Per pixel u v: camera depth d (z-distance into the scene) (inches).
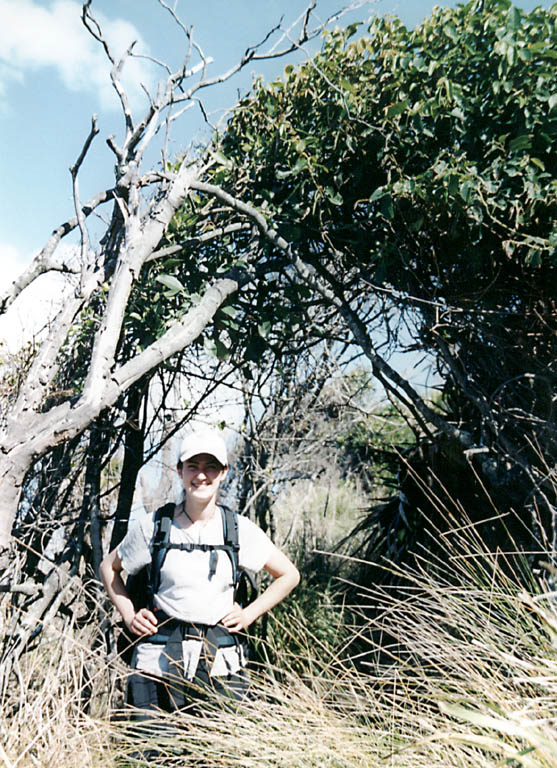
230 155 181.2
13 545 137.0
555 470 155.9
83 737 94.0
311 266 176.9
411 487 196.7
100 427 168.4
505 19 154.8
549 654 98.7
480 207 152.2
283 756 88.4
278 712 100.5
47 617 146.6
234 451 246.5
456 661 104.6
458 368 175.8
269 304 183.6
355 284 186.7
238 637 120.5
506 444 156.8
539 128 156.7
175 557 117.4
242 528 123.3
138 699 112.8
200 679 112.0
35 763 87.5
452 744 81.0
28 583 150.6
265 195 174.1
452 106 159.9
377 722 98.5
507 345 166.7
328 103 167.6
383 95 166.2
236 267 169.3
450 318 170.7
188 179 153.5
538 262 149.9
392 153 165.8
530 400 167.9
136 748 96.6
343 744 89.2
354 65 169.5
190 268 176.1
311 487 271.9
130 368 137.3
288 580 124.4
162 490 216.7
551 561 136.3
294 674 114.8
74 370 169.8
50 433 126.3
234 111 180.2
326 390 243.8
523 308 168.1
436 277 175.6
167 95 150.7
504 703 84.6
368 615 181.2
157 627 116.0
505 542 165.8
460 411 181.3
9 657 129.4
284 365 225.6
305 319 199.8
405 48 165.9
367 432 253.9
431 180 154.9
